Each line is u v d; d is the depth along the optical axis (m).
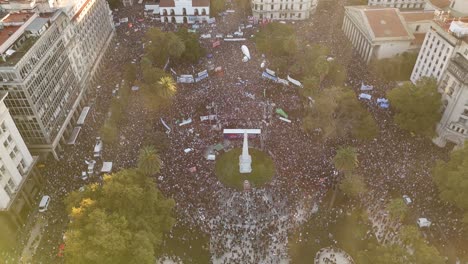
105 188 78.94
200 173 101.75
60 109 111.44
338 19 185.38
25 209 95.19
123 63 151.00
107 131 109.69
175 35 146.25
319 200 94.25
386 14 150.38
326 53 140.25
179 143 111.56
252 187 99.88
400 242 83.38
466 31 104.75
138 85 135.88
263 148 111.19
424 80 111.75
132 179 84.44
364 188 91.94
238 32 171.50
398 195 93.50
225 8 196.88
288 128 116.38
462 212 90.31
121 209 79.69
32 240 88.00
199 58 152.62
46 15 112.19
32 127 100.12
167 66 149.00
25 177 93.69
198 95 131.75
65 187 97.94
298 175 100.06
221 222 90.31
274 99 129.25
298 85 134.00
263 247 84.81
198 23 183.00
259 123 118.50
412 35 143.62
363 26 150.38
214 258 83.50
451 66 106.69
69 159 107.19
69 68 117.69
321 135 112.44
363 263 77.12
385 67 139.12
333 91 112.38
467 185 82.56
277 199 95.50
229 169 105.75
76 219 76.38
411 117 109.62
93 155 107.25
